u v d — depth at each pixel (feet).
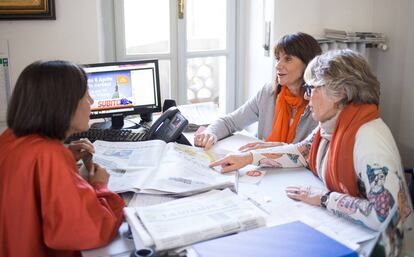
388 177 3.86
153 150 5.42
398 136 10.68
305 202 4.34
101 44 8.68
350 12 10.55
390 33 10.49
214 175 4.85
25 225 3.44
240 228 3.54
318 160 5.00
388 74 10.73
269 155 5.37
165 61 9.91
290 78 6.77
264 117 7.36
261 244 3.25
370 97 4.39
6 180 3.46
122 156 5.25
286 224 3.60
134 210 3.81
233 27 10.47
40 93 3.53
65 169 3.46
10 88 7.57
